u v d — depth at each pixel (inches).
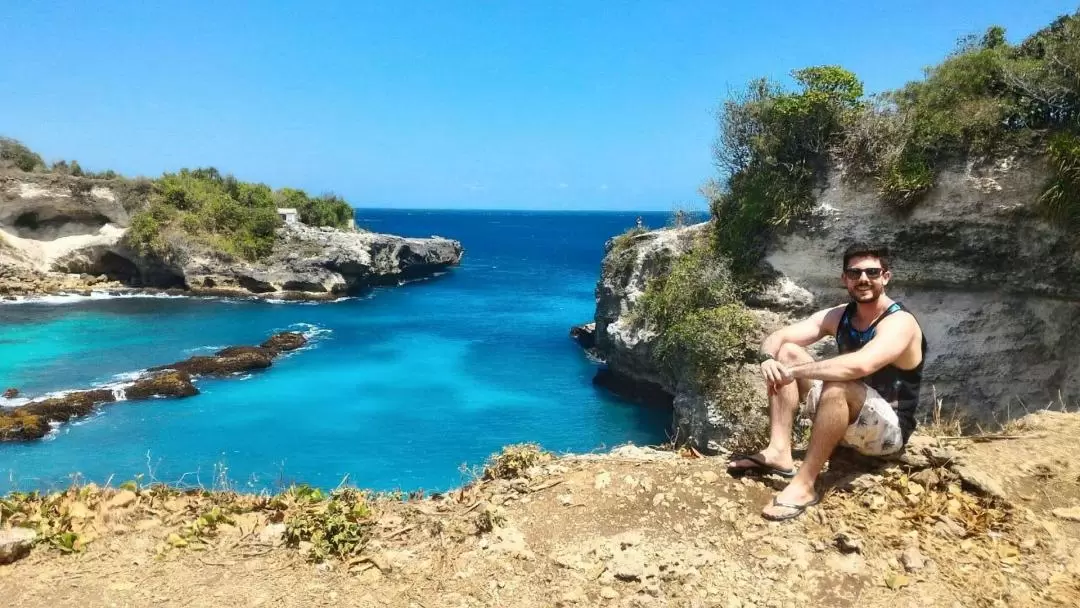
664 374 900.0
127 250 1955.0
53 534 186.5
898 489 186.5
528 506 193.9
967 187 653.9
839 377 174.7
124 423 813.2
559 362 1213.7
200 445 746.2
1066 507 177.9
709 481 196.9
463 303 1956.2
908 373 189.0
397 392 992.2
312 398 944.9
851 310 195.9
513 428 840.3
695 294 779.4
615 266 1127.0
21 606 157.9
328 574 169.3
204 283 1899.6
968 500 181.6
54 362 1098.1
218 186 2146.9
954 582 153.3
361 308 1814.7
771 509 179.3
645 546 170.4
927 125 665.0
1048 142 615.2
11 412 801.6
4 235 1865.2
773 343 204.7
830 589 153.8
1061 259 621.3
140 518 199.8
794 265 738.8
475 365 1180.5
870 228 698.8
